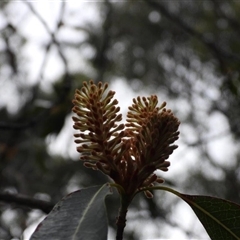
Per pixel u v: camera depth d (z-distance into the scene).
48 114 5.32
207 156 10.36
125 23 11.00
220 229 1.95
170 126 1.73
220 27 10.66
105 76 9.70
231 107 10.01
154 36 11.27
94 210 1.54
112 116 1.76
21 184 6.39
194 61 11.20
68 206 1.57
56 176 8.58
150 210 7.08
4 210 5.65
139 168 1.73
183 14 10.98
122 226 1.72
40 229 1.49
